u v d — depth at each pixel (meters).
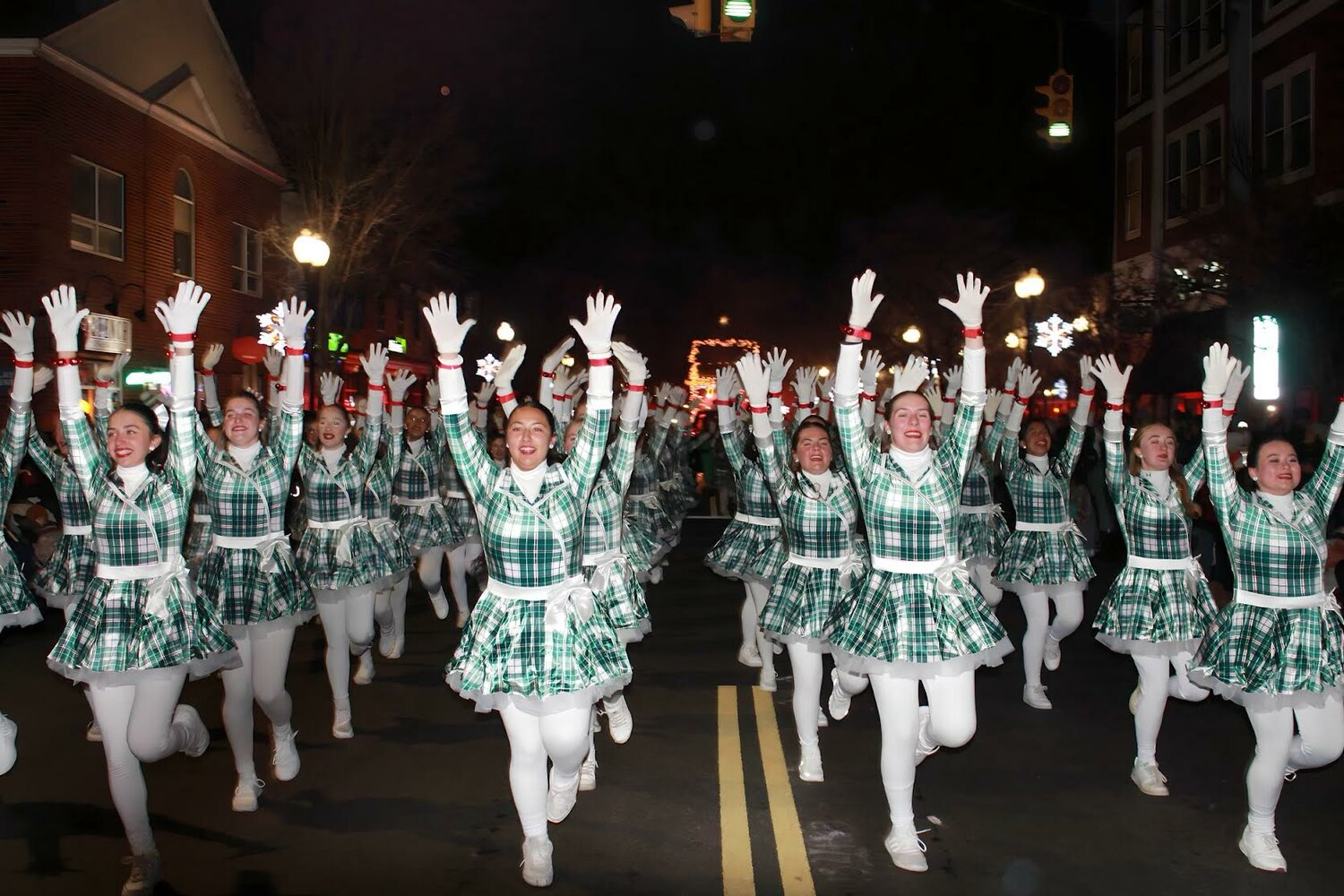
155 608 5.30
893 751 5.54
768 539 8.71
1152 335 20.28
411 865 5.55
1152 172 25.66
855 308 5.54
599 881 5.36
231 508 6.50
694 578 15.59
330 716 8.37
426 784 6.79
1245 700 5.50
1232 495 5.68
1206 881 5.36
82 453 5.47
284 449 6.50
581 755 5.33
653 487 12.43
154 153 22.94
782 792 6.66
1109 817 6.25
